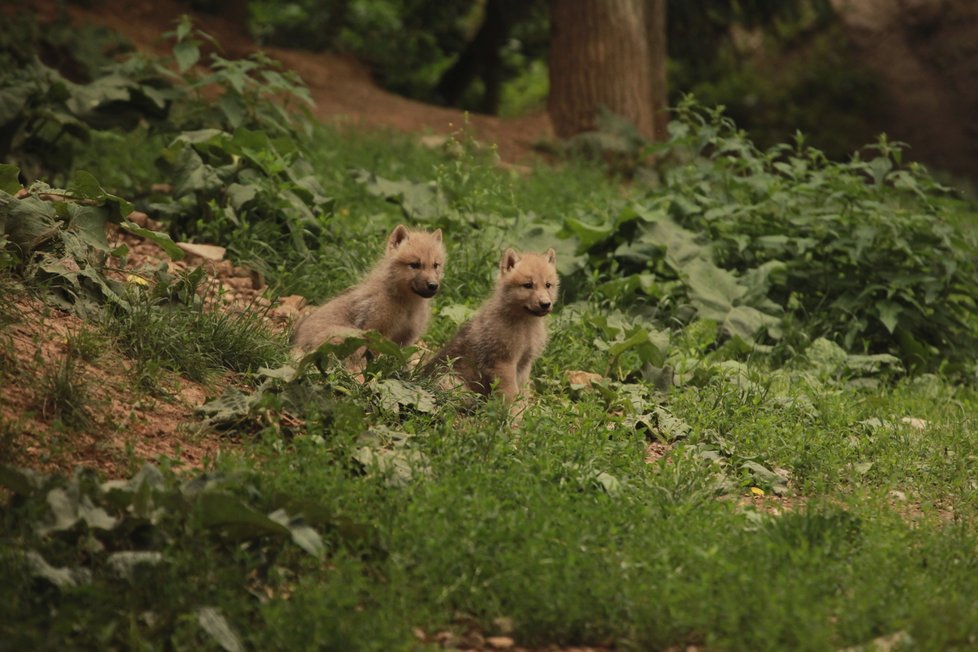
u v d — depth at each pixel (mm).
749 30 36625
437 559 7023
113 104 15906
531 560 7016
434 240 11781
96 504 7035
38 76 15570
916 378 13984
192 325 10461
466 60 40969
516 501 8023
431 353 12492
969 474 10305
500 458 8711
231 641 6137
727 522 8078
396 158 22281
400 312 11586
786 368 13477
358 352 10797
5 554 6375
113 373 9328
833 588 7176
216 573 6629
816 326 14945
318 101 28609
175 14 31547
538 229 15312
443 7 41844
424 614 6656
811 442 10477
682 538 7590
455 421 9570
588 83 27938
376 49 40281
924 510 9164
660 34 30641
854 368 13711
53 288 9992
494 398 10094
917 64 43719
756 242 15773
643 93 28406
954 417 12164
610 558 7250
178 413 9156
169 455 8414
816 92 42688
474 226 15867
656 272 14781
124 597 6363
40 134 17562
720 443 10383
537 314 11117
